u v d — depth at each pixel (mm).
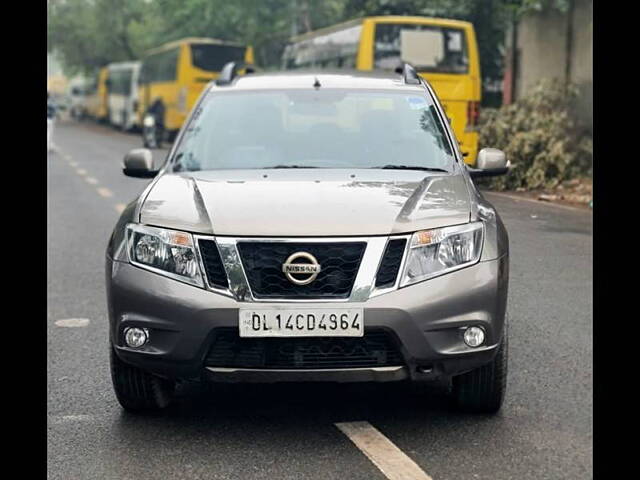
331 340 4824
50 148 30250
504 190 12328
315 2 33969
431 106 6586
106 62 69688
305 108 6543
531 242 8219
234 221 4922
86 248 11453
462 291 4887
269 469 4586
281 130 6410
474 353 4918
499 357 5152
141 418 5355
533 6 20953
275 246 4844
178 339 4859
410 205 5109
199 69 35938
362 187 5379
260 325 4770
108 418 5355
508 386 5766
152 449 4875
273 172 5930
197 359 4859
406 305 4793
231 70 7098
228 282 4836
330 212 4965
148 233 5055
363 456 4738
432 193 5336
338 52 20906
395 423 5223
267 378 4836
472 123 16766
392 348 4848
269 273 4844
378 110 6535
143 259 5031
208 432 5117
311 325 4762
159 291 4906
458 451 4789
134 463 4691
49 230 12953
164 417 5363
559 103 17391
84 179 21109
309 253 4816
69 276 9633
